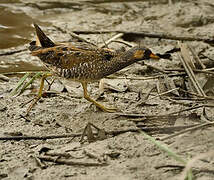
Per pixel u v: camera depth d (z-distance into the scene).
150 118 10.91
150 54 11.70
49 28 16.92
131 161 9.21
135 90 12.85
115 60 11.47
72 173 8.98
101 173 8.91
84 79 11.38
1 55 15.04
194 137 9.83
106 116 11.17
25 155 9.69
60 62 11.21
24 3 18.86
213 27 17.12
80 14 18.23
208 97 12.00
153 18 17.81
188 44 15.55
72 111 11.54
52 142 10.14
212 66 14.53
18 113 11.45
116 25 17.27
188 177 8.19
